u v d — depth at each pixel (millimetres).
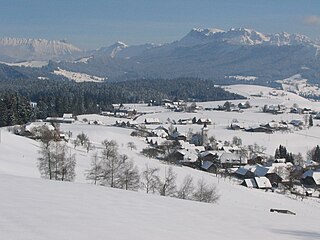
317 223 30375
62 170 64812
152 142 161625
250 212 31609
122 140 162500
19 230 16578
